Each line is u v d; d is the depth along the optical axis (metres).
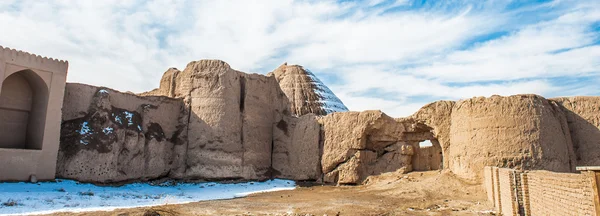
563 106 22.22
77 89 22.58
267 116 30.31
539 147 19.23
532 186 11.32
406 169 26.44
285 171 29.56
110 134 22.28
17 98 21.20
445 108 24.53
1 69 19.12
